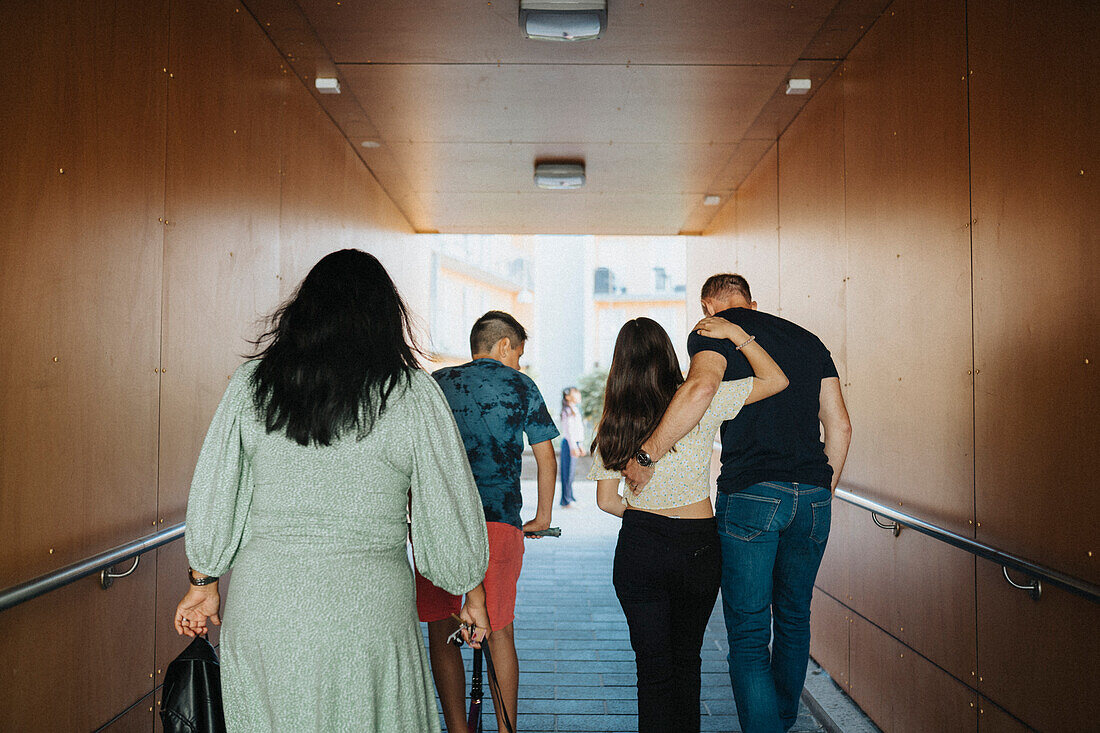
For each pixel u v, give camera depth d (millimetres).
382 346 1593
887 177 3043
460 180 5996
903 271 2869
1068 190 1839
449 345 18078
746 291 2695
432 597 2482
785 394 2391
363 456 1513
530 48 3627
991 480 2207
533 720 3205
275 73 3645
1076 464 1806
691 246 8406
